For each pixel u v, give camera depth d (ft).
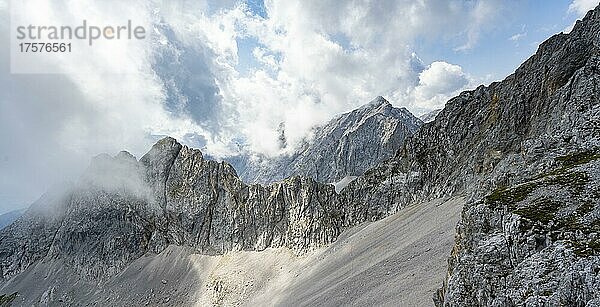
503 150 517.96
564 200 184.14
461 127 643.86
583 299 128.36
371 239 579.89
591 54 458.91
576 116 362.33
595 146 249.14
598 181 192.03
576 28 498.28
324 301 408.46
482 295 159.22
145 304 642.63
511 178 276.21
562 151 266.57
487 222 199.31
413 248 423.23
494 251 175.01
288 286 577.84
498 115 581.53
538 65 535.19
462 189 557.74
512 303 142.72
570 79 436.35
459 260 192.95
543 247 161.79
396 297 316.40
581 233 157.07
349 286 412.36
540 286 140.26
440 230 431.02
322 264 594.65
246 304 587.27
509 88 583.58
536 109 498.69
